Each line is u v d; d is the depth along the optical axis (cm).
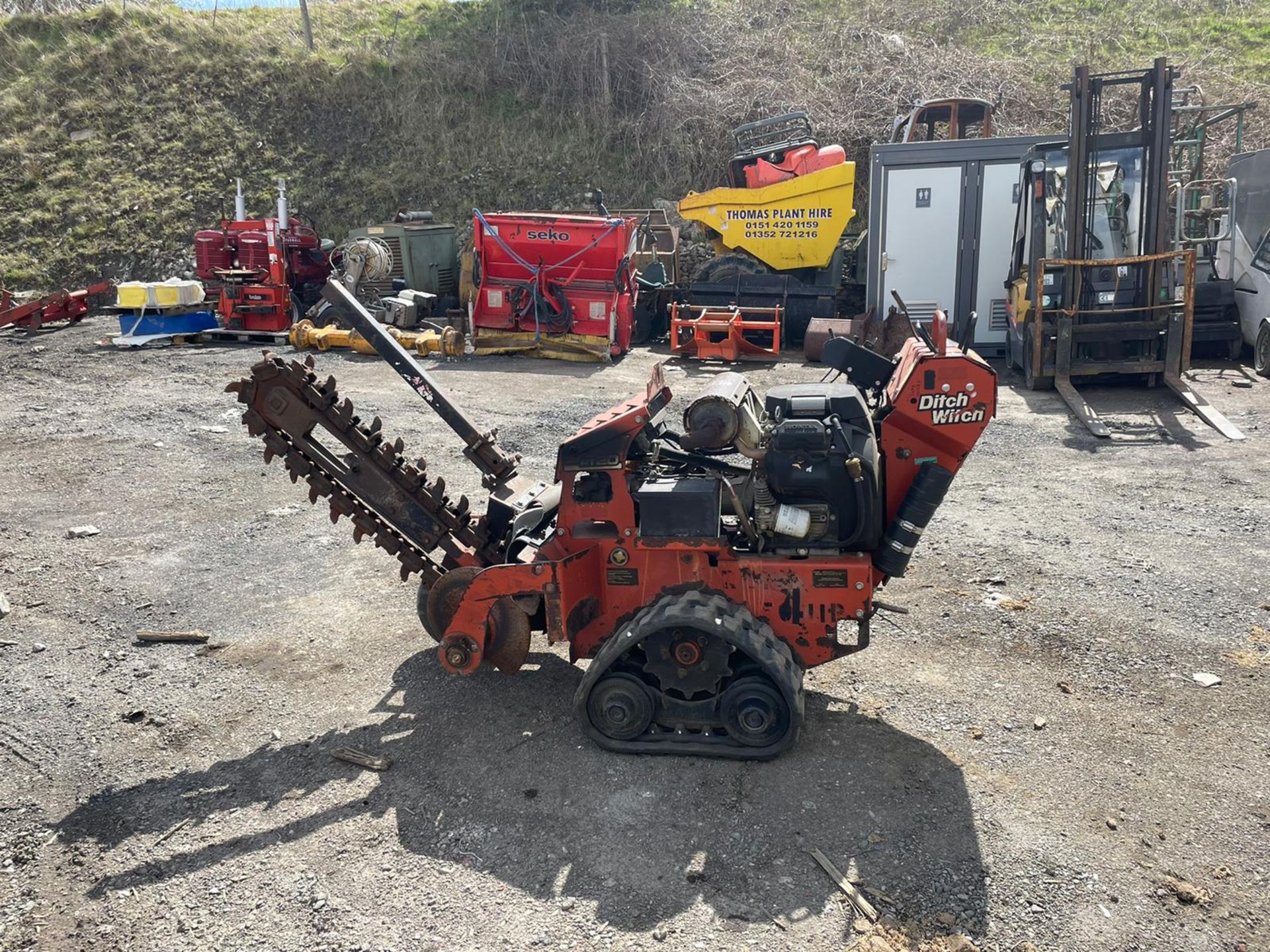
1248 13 2311
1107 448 881
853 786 381
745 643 376
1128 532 663
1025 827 355
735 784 382
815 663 412
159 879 337
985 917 311
